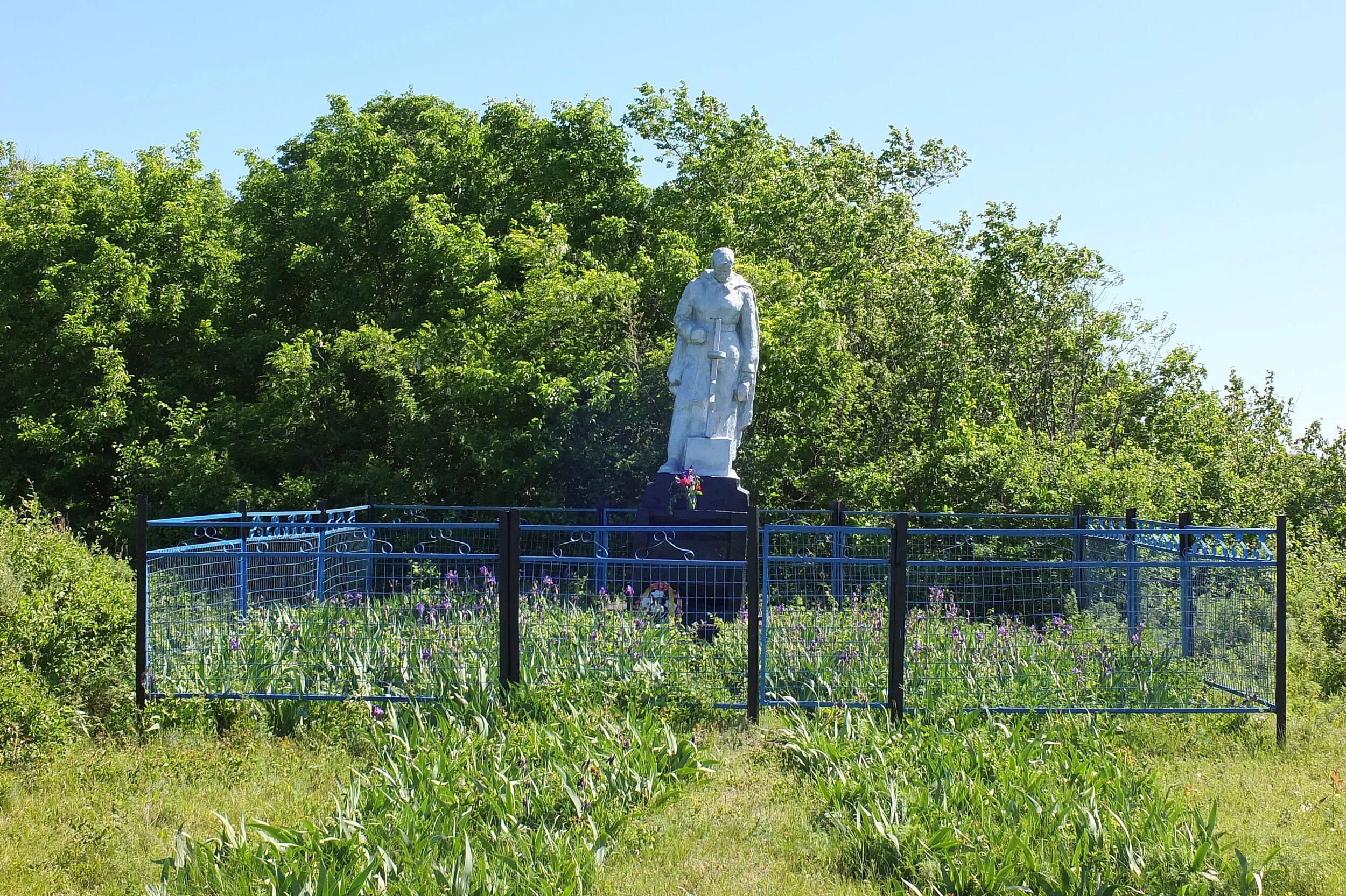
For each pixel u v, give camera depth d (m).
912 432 20.47
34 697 7.54
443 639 8.69
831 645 8.98
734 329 13.31
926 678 8.56
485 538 17.55
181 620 8.93
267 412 19.70
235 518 12.22
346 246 21.73
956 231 28.17
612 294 18.33
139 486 19.80
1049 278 22.28
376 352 18.95
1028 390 24.27
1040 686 8.62
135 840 6.15
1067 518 15.16
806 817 6.54
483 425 18.59
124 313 20.84
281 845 5.38
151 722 8.06
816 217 22.23
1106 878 5.39
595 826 6.00
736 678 8.76
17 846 6.04
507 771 6.41
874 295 22.11
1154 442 23.30
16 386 21.19
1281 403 26.81
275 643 8.87
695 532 12.32
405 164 21.89
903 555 8.27
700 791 6.95
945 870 5.58
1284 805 6.94
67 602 8.55
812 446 19.12
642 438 18.39
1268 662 8.91
